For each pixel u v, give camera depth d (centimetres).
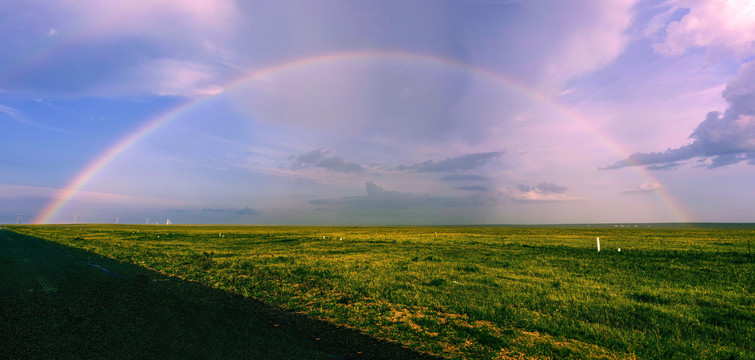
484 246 3456
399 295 1159
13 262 1922
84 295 1091
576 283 1440
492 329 823
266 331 761
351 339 727
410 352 661
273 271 1695
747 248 2998
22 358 581
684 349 696
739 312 977
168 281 1371
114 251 2641
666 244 3562
